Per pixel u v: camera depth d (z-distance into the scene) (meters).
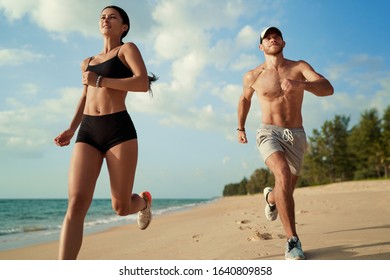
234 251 3.64
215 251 3.85
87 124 3.00
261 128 3.69
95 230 9.90
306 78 3.55
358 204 8.12
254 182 86.88
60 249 2.60
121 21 3.19
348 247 3.24
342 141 63.56
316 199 11.30
